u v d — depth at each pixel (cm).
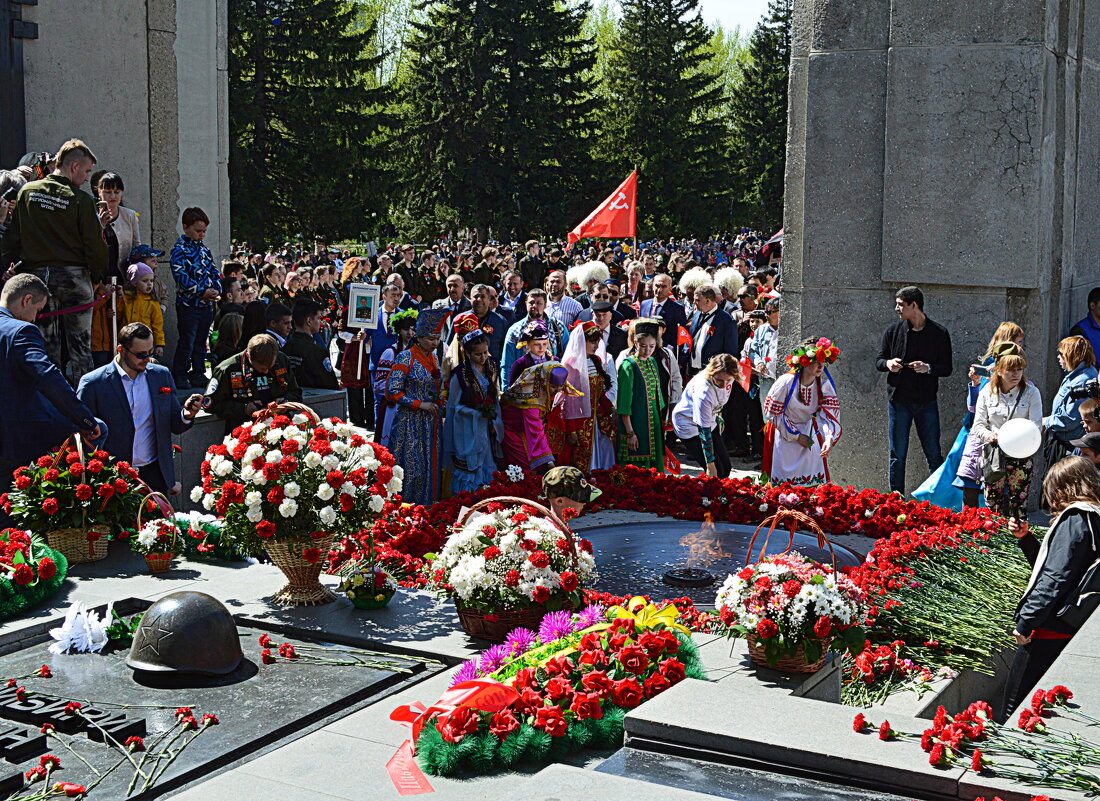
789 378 924
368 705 457
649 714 388
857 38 1048
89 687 468
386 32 7156
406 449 966
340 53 4691
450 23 5438
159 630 476
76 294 895
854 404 1082
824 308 1086
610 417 1052
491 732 399
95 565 645
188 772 391
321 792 376
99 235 905
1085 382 852
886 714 391
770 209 6825
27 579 545
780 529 813
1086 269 1173
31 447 704
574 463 1021
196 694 461
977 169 1012
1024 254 1004
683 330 1283
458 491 965
